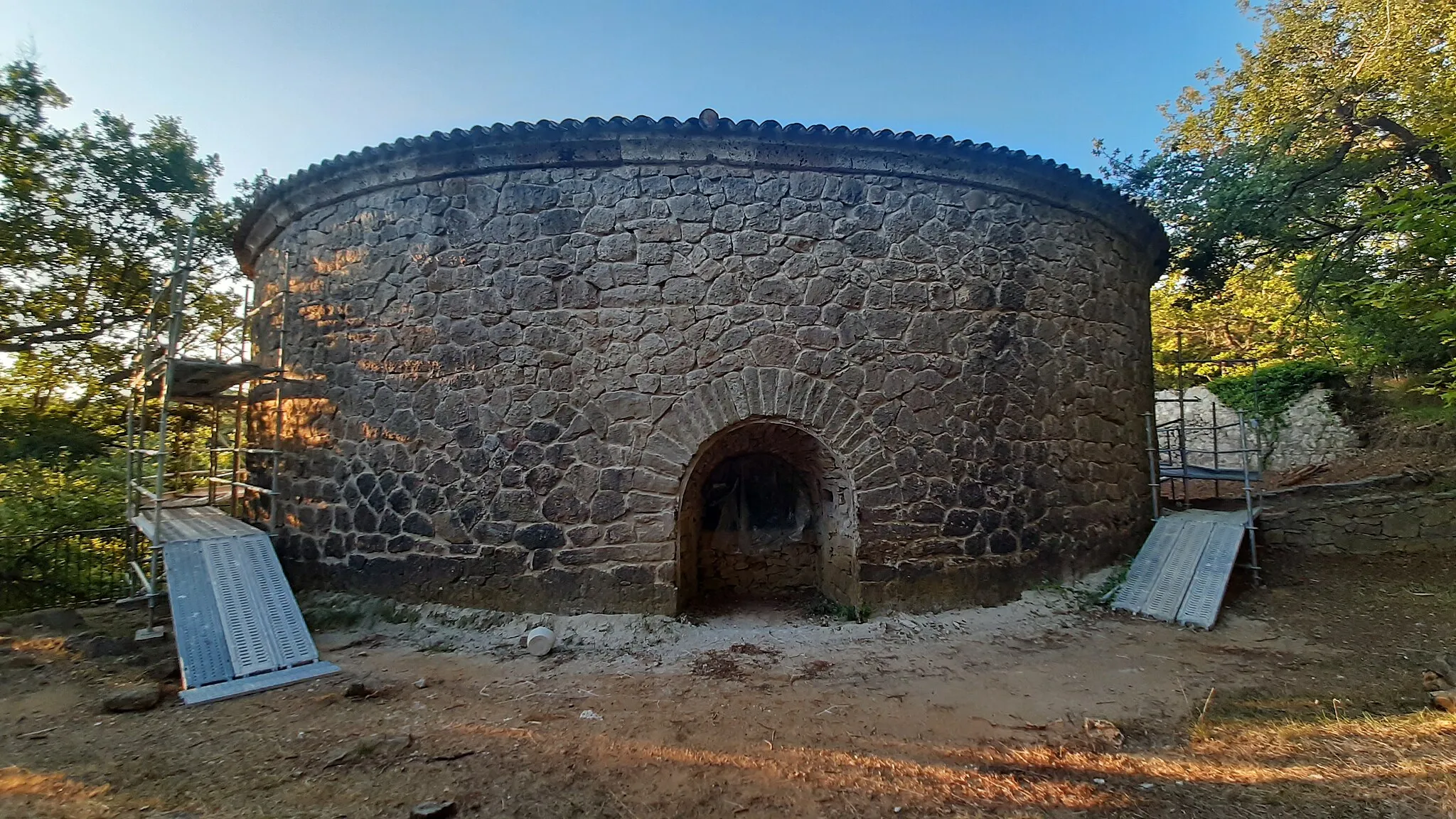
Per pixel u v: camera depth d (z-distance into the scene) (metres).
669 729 4.11
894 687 4.86
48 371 13.62
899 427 6.54
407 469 6.54
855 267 6.57
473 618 6.15
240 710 4.48
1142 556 7.36
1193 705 4.44
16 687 4.88
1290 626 6.16
